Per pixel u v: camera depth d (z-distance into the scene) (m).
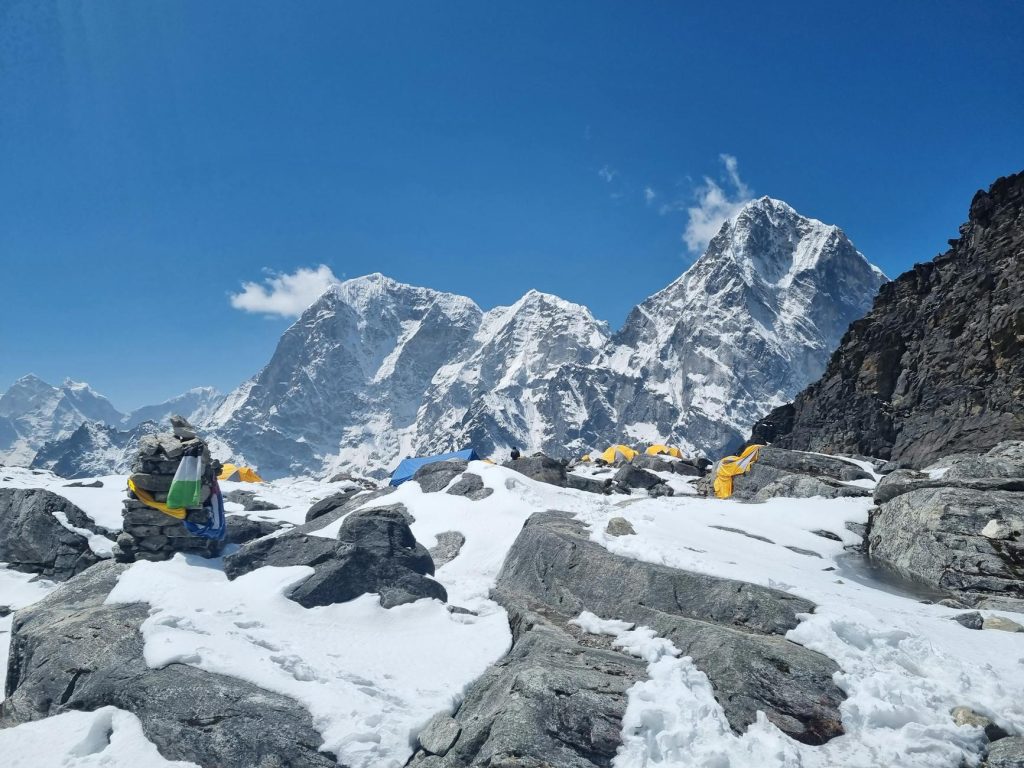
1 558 26.08
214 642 11.51
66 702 11.21
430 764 9.05
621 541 14.98
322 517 25.56
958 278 43.34
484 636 13.31
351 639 12.87
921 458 36.66
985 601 13.80
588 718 8.70
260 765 8.96
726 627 10.98
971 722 8.31
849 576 16.92
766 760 7.93
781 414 58.84
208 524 19.11
